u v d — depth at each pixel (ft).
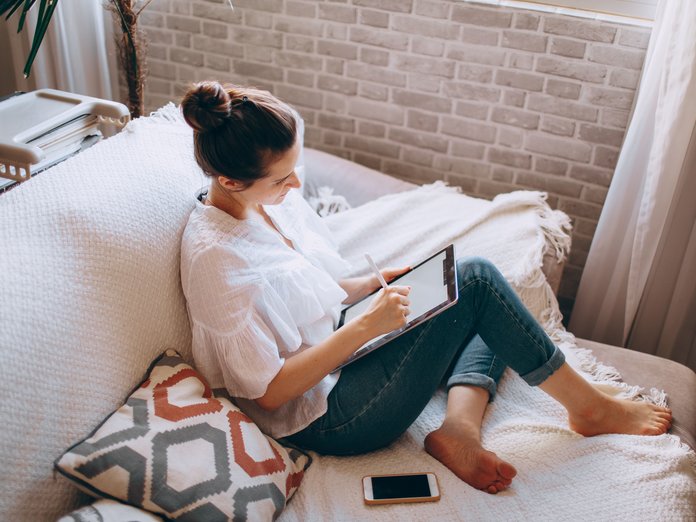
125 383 4.02
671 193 6.56
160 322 4.29
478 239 6.20
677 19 6.11
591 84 7.22
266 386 4.09
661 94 6.33
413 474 4.41
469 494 4.33
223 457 3.85
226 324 4.06
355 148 8.55
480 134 7.91
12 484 3.37
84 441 3.65
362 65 8.00
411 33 7.63
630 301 7.10
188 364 4.36
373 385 4.45
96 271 3.96
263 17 8.13
